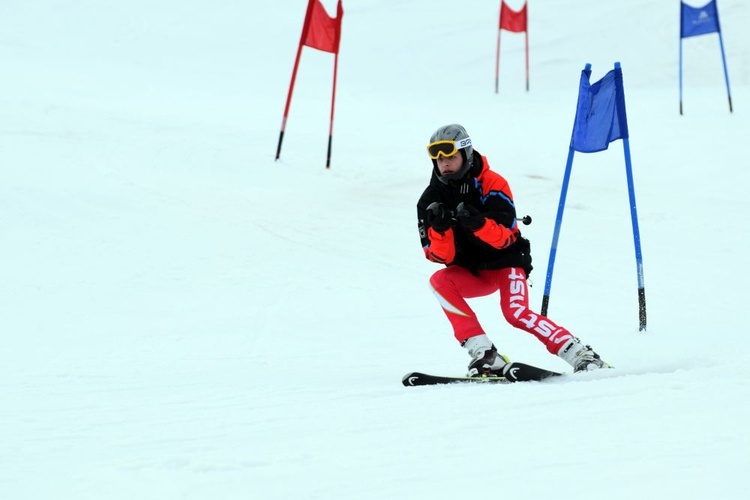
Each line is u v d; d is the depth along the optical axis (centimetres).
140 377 1988
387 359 2173
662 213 4478
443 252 1688
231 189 5047
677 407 1279
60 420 1474
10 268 3472
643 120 7100
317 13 5709
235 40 11944
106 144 5928
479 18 12850
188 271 3503
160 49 11375
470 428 1237
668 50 11400
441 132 1655
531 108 8125
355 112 7925
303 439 1228
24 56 10306
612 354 2028
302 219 4431
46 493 1016
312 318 2794
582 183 5284
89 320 2800
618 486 927
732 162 5712
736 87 8694
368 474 1026
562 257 3684
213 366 2133
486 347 1722
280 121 7338
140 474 1071
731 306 2870
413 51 11600
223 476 1045
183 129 6625
